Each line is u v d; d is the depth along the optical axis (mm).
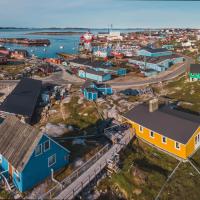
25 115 68000
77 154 47844
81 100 79188
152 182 42906
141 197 40312
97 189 40906
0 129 44250
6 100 75062
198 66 100875
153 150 51750
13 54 176625
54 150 41094
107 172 43781
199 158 49281
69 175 40281
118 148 49031
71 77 118188
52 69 131375
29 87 87312
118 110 69188
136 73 121688
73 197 36250
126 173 44031
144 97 81125
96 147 50812
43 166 39688
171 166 47375
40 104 80750
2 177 40125
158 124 52500
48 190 37781
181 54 179625
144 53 169125
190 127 49562
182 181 43750
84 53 198125
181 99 79750
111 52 185500
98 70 123562
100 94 84688
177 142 48125
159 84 99688
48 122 67500
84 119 67750
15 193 37406
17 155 38594
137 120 55625
